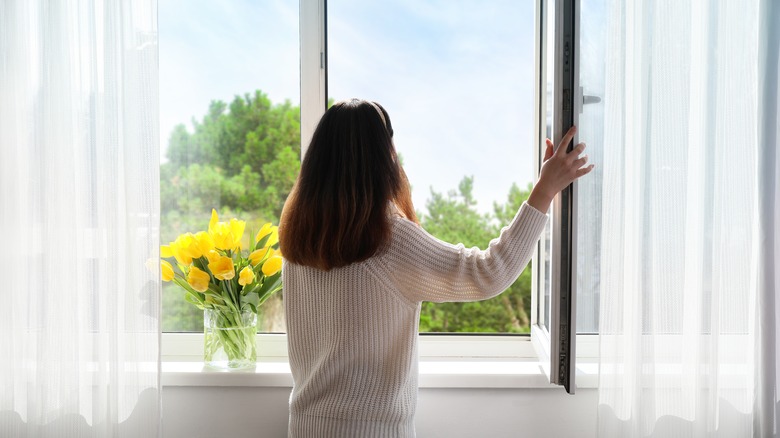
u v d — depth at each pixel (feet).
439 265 4.20
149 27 4.99
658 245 4.98
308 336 4.43
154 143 5.04
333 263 4.14
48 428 5.18
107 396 5.14
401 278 4.21
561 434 5.59
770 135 4.89
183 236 5.52
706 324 4.99
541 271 6.15
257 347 6.35
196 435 5.65
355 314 4.20
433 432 5.61
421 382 5.53
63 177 5.06
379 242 4.13
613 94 4.86
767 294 4.97
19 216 5.10
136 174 5.03
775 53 4.85
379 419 4.20
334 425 4.17
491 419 5.59
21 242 5.13
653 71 4.88
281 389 5.60
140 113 5.01
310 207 4.21
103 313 5.13
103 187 5.06
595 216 5.00
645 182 4.90
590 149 4.87
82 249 5.12
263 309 6.42
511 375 5.53
